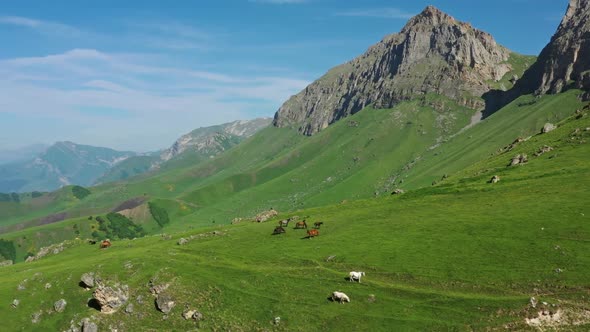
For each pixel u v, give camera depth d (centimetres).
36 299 10169
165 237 14838
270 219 15788
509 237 8931
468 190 13562
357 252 9825
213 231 14300
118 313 9044
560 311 6331
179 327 8319
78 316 9281
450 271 8181
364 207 14738
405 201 14288
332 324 7294
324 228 12506
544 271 7419
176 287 9294
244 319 7981
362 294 7925
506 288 7269
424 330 6656
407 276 8369
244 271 9612
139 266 10500
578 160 13375
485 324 6444
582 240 8131
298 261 9969
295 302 8100
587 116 18325
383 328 6912
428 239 9831
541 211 9894
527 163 14950
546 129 19875
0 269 13850
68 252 15062
